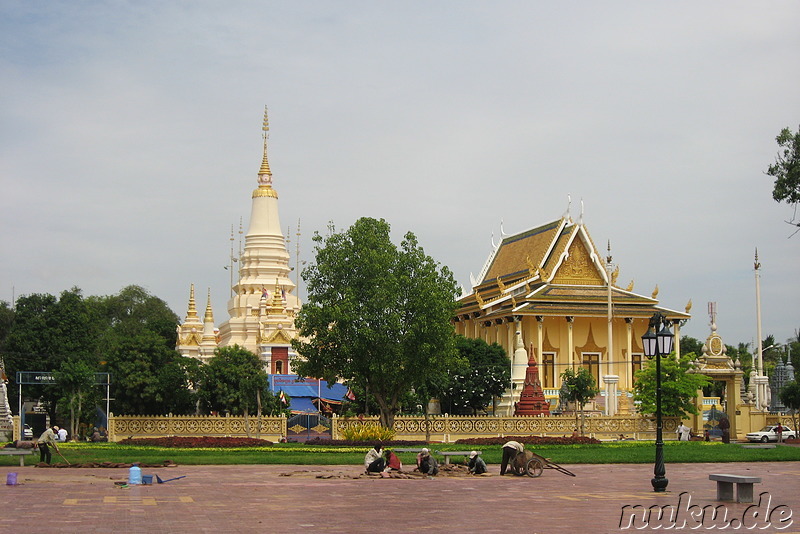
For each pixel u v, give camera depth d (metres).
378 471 34.25
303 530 19.00
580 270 109.81
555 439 55.69
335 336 57.97
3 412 67.44
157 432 57.75
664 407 65.75
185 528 19.11
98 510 22.16
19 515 21.06
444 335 58.81
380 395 59.53
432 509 23.00
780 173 47.94
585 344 107.69
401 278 58.47
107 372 74.00
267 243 120.75
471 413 85.44
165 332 131.12
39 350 90.00
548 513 22.34
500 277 119.56
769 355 135.88
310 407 92.75
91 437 63.88
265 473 35.03
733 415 73.50
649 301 106.81
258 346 104.62
